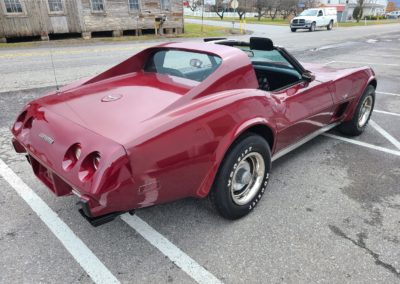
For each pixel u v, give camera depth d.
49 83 7.04
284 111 2.87
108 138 1.94
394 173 3.46
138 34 18.66
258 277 2.13
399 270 2.19
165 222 2.65
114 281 2.09
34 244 2.40
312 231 2.56
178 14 19.70
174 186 2.16
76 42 15.17
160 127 2.03
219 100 2.36
